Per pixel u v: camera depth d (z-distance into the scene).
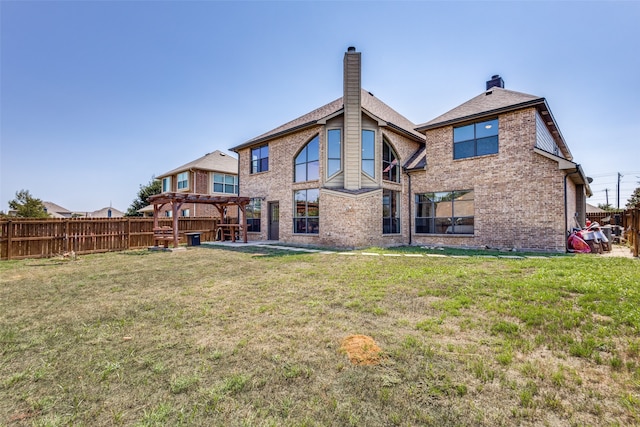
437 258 9.54
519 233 11.82
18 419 2.21
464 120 13.18
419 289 5.55
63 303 5.14
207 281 6.71
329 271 7.54
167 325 4.03
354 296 5.21
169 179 30.81
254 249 13.09
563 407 2.18
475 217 13.06
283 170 16.66
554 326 3.62
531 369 2.70
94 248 13.49
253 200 18.77
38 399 2.45
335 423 2.09
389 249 12.62
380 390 2.46
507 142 12.19
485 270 7.14
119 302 5.14
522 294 4.95
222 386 2.56
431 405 2.25
